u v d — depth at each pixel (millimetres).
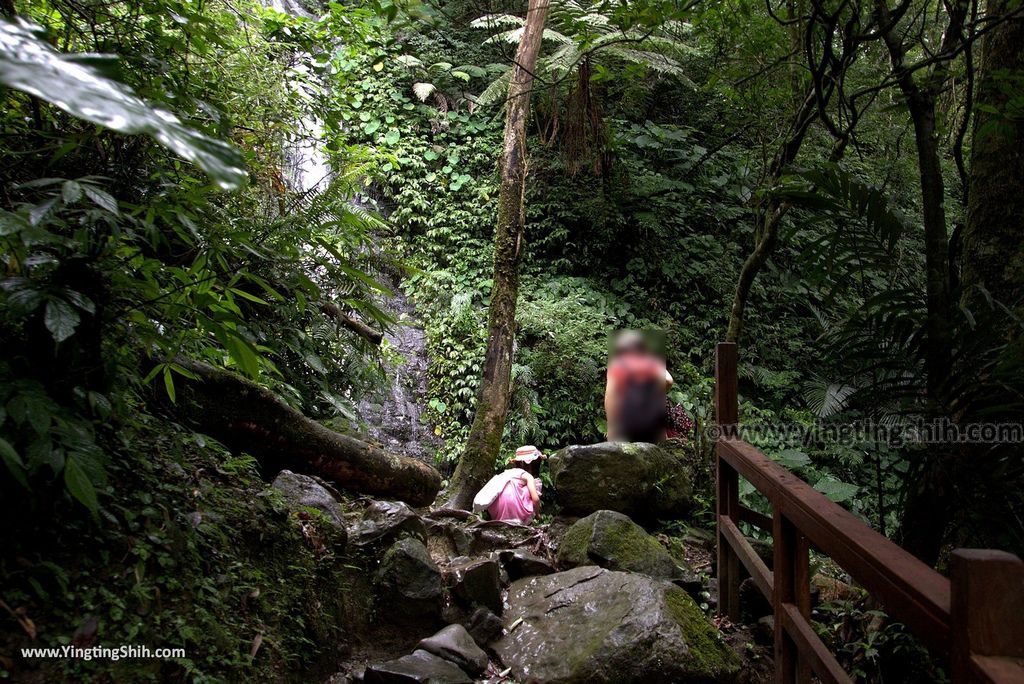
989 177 3186
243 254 2277
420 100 10586
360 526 3553
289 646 2744
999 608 1232
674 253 9875
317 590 3107
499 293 6199
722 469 3752
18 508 2150
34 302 1890
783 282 9320
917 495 2977
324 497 3557
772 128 7301
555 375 8164
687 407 6875
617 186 9828
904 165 7965
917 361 2902
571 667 3002
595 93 8406
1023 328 2799
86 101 443
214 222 2268
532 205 9805
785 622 2586
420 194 9820
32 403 1904
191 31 2746
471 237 9867
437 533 4180
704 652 3066
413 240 9773
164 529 2570
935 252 2902
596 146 8789
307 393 4988
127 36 2693
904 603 1565
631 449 4715
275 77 4574
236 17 4566
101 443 2605
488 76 10914
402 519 3609
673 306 9531
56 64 469
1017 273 3070
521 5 10242
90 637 2115
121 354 2502
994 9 3381
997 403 2629
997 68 3273
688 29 8141
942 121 5523
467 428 8133
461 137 10531
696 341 9203
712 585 4059
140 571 2365
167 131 489
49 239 1810
